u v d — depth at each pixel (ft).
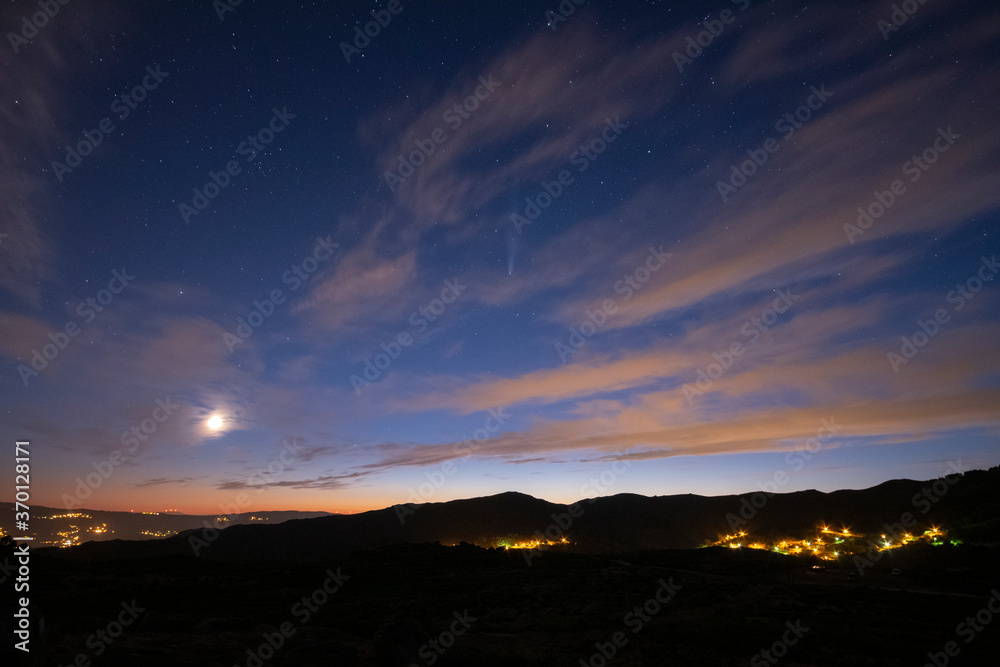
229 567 164.66
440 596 117.29
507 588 126.41
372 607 98.48
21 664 40.83
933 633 75.46
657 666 58.75
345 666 50.72
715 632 75.15
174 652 51.57
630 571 159.63
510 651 63.05
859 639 70.69
